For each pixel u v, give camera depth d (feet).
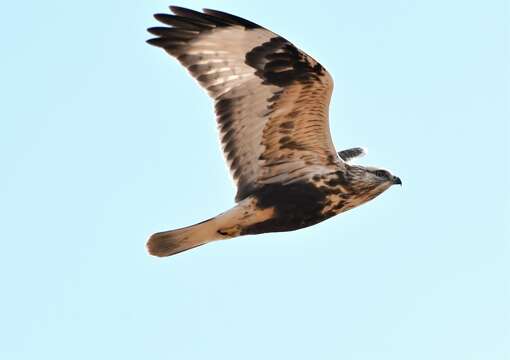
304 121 48.34
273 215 49.55
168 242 48.96
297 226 50.21
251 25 47.32
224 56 48.03
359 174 50.29
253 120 48.52
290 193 49.42
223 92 48.34
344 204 50.60
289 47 47.24
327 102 47.57
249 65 47.83
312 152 49.39
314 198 49.75
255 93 48.03
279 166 49.60
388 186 51.01
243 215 49.03
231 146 48.91
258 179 49.60
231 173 49.14
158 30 47.73
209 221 48.85
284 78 47.44
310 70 47.01
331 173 49.83
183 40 47.85
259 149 49.16
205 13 47.34
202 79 48.16
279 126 48.55
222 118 48.47
